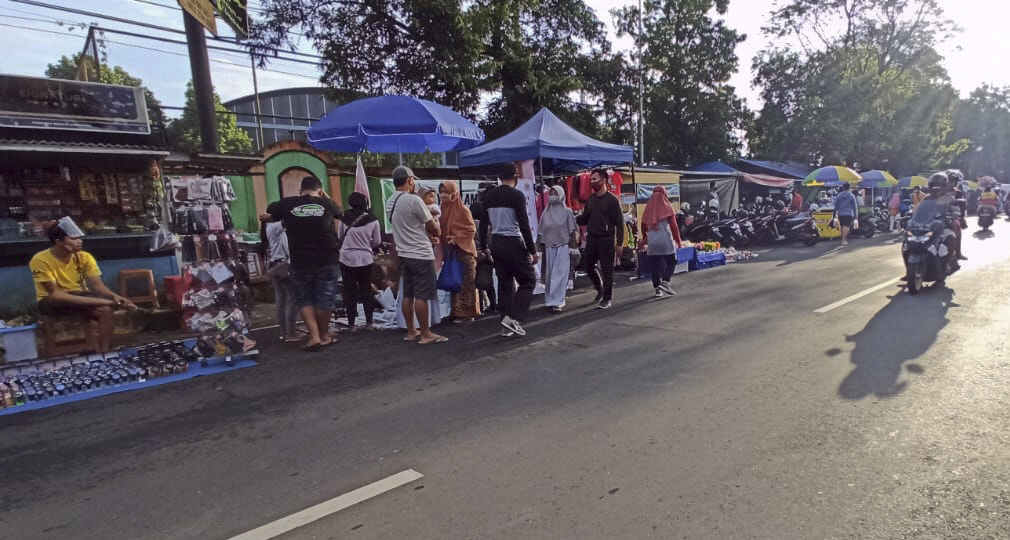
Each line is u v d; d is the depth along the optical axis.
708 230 15.81
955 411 3.84
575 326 6.88
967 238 15.09
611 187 10.16
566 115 17.58
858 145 28.38
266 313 8.75
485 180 12.84
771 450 3.40
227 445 3.83
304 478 3.31
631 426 3.84
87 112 7.58
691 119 26.50
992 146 57.66
